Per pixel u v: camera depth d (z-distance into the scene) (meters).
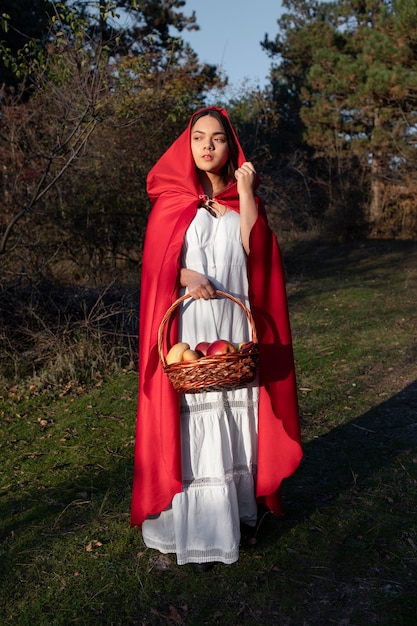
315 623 2.68
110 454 4.57
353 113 22.62
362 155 22.61
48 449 4.73
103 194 10.79
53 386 6.21
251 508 3.11
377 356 6.81
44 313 7.16
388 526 3.39
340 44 23.25
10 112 9.32
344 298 10.35
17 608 2.87
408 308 9.26
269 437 3.12
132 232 11.73
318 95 25.14
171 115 10.02
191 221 2.93
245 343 2.83
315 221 21.28
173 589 2.94
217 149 2.96
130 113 8.36
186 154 3.01
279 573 3.02
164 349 2.93
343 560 3.11
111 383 6.25
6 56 7.22
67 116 7.65
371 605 2.77
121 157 10.95
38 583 3.05
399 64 17.08
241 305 2.82
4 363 6.62
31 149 9.29
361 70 19.44
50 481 4.17
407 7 15.80
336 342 7.45
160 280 2.93
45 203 9.48
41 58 7.20
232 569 3.06
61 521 3.62
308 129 23.45
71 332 7.05
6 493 4.04
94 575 3.08
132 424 5.16
